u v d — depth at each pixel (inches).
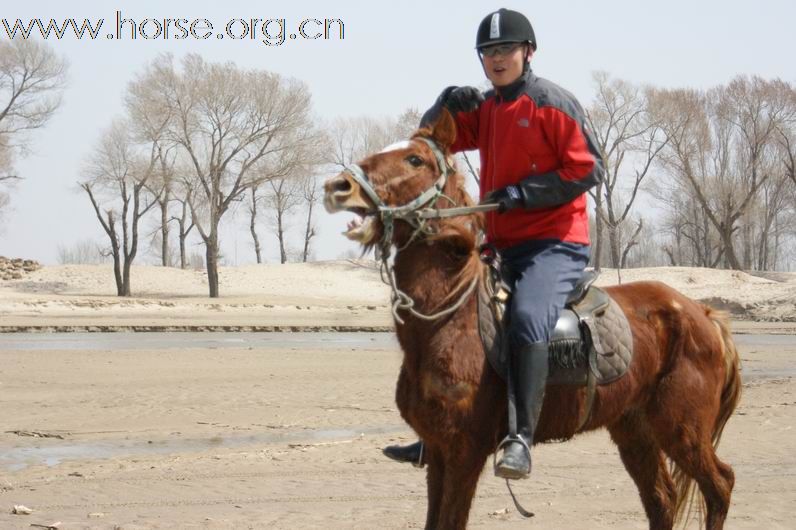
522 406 248.5
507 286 263.0
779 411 625.9
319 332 1604.3
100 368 933.2
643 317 286.0
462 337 247.6
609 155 2864.2
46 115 2906.0
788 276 2997.0
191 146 2689.5
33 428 586.2
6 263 2970.0
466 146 288.8
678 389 283.3
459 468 246.7
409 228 249.1
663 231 3919.8
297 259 4333.2
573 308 270.1
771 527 344.8
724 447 502.0
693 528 349.1
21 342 1309.1
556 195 263.3
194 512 371.6
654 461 296.7
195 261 4458.7
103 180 2684.5
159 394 743.1
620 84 2861.7
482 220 267.0
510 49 267.7
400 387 257.1
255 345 1272.1
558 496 395.5
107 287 2842.0
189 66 2689.5
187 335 1498.5
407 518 361.1
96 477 437.7
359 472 445.4
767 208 3754.9
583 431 277.0
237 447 521.3
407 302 247.3
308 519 359.9
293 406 681.6
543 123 265.4
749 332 1627.7
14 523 353.7
